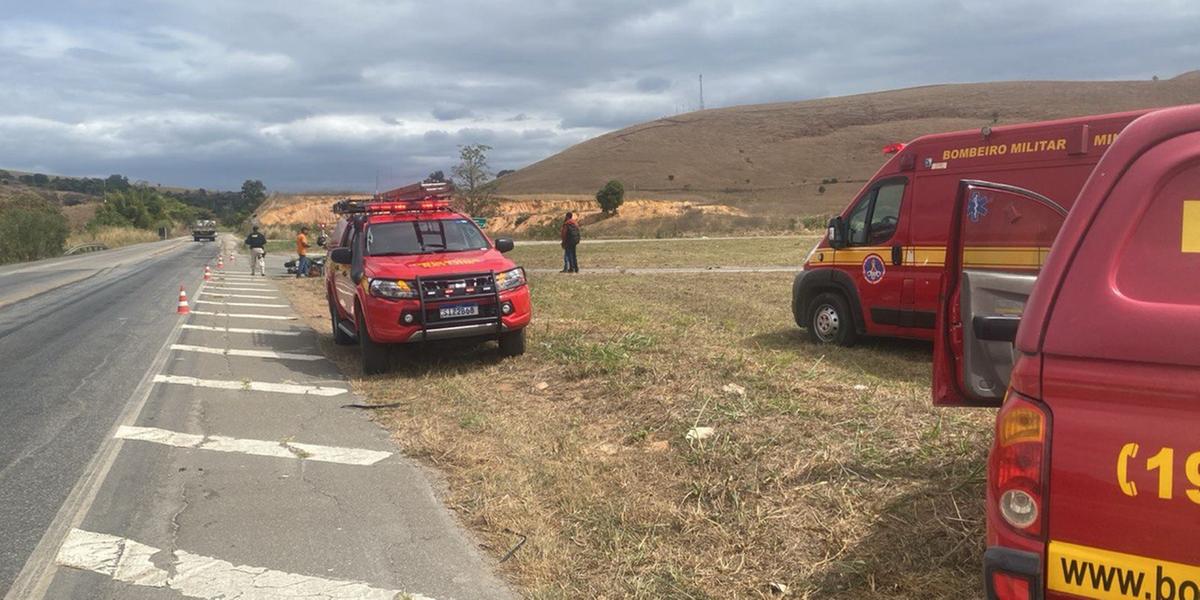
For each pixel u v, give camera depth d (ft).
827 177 324.19
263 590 12.89
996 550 7.33
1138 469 6.61
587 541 14.02
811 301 34.06
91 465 19.42
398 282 28.19
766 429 17.69
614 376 24.26
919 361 29.89
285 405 24.98
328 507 16.34
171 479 18.26
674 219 177.88
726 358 24.68
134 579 13.38
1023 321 7.48
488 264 29.55
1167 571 6.51
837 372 25.38
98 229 222.28
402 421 22.54
